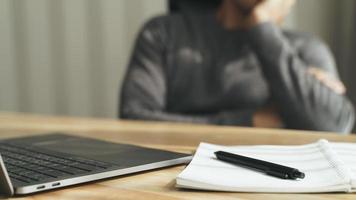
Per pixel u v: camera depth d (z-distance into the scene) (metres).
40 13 2.20
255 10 1.65
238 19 1.76
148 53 1.75
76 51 2.27
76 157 0.69
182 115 1.57
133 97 1.63
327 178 0.57
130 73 1.71
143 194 0.55
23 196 0.55
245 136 0.96
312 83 1.54
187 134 0.99
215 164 0.64
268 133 0.99
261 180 0.57
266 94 1.72
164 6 2.35
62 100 2.28
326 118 1.50
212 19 1.83
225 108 1.73
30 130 1.08
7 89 2.19
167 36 1.78
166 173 0.65
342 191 0.54
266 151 0.72
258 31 1.62
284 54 1.58
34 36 2.20
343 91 1.56
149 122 1.19
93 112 2.32
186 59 1.76
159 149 0.77
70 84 2.28
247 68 1.74
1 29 2.14
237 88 1.72
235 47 1.77
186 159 0.70
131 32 2.33
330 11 2.43
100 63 2.31
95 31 2.28
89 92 2.31
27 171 0.61
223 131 1.03
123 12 2.31
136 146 0.79
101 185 0.59
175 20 1.83
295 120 1.53
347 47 2.42
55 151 0.74
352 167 0.62
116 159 0.68
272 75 1.57
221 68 1.74
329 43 2.45
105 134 1.01
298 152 0.71
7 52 2.17
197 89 1.74
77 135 0.99
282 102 1.54
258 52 1.61
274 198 0.53
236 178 0.58
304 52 1.75
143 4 2.33
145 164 0.65
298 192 0.54
